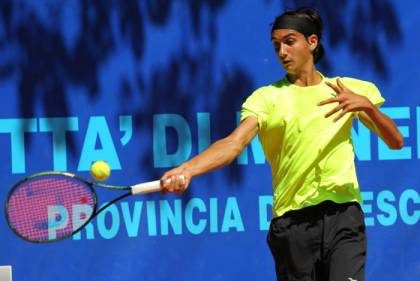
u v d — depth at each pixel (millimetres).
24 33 21000
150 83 21359
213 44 21578
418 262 22062
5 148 20969
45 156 21047
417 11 22047
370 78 22047
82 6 21172
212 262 21562
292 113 14930
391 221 22016
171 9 21438
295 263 15148
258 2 21656
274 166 15367
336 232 14859
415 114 22047
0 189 20938
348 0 21953
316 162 14859
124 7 21297
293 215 15000
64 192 18219
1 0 20922
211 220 21531
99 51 21203
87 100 21156
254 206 21656
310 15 15375
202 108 21531
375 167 21922
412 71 22062
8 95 20938
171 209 21406
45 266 21141
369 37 22047
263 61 21703
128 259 21281
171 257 21438
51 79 21062
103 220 21188
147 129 21344
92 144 21172
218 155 14117
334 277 14734
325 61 21938
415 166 22047
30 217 17984
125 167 21250
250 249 21672
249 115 14914
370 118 14484
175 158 21453
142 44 21344
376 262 22000
